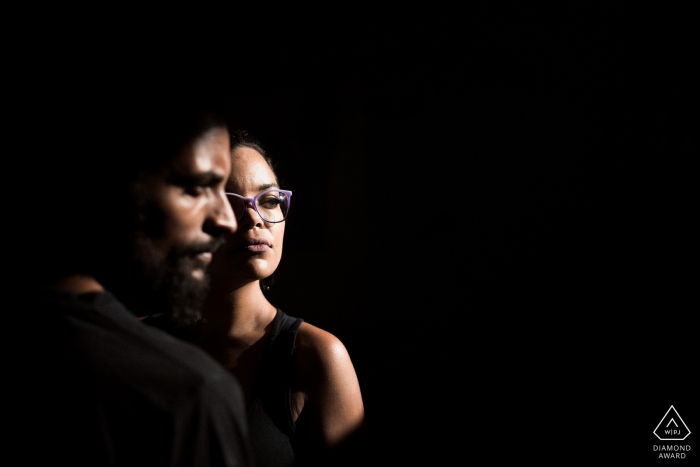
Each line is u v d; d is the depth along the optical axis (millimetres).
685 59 6207
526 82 6664
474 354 5637
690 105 6254
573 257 6609
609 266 6500
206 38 5609
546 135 6641
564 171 6625
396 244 6746
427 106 6703
